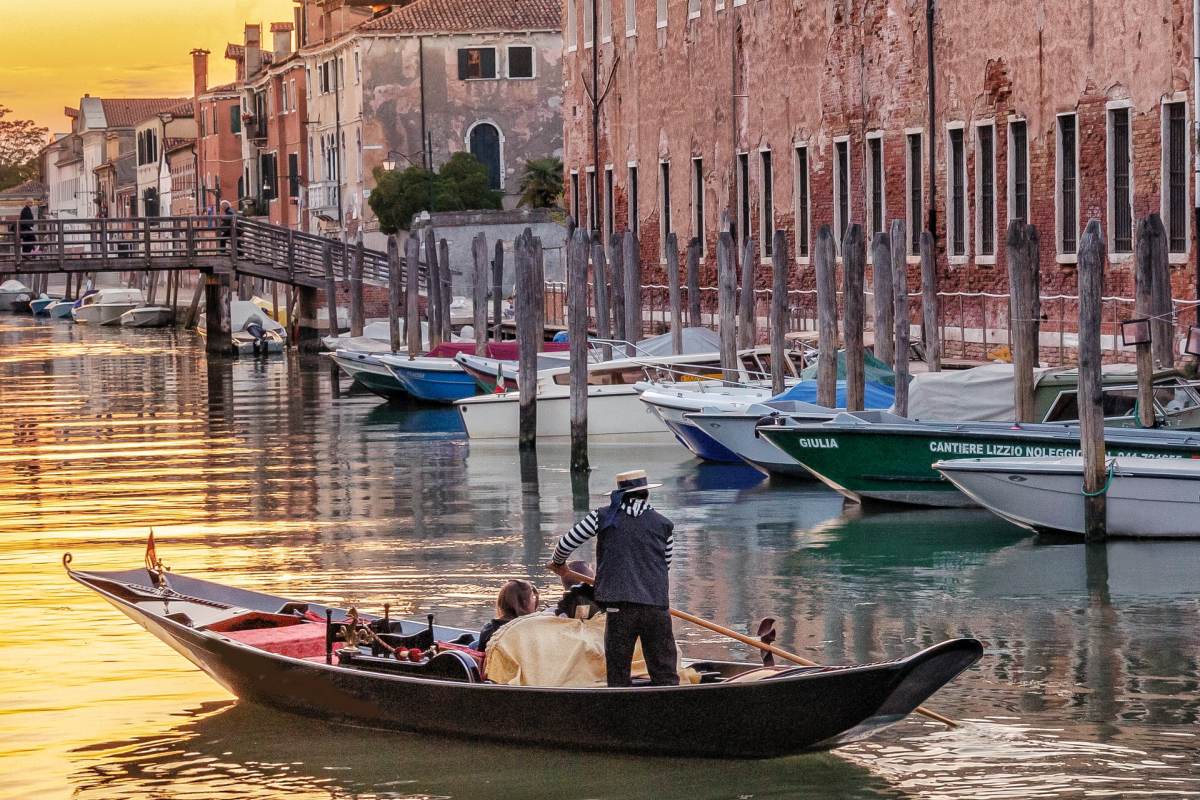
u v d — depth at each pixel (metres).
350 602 33.53
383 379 79.81
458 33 136.00
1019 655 28.48
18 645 30.22
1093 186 54.47
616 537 22.86
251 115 174.25
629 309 66.88
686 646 29.39
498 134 137.38
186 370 97.38
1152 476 37.66
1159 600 32.44
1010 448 42.22
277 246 107.50
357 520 44.19
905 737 23.81
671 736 22.53
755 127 76.56
